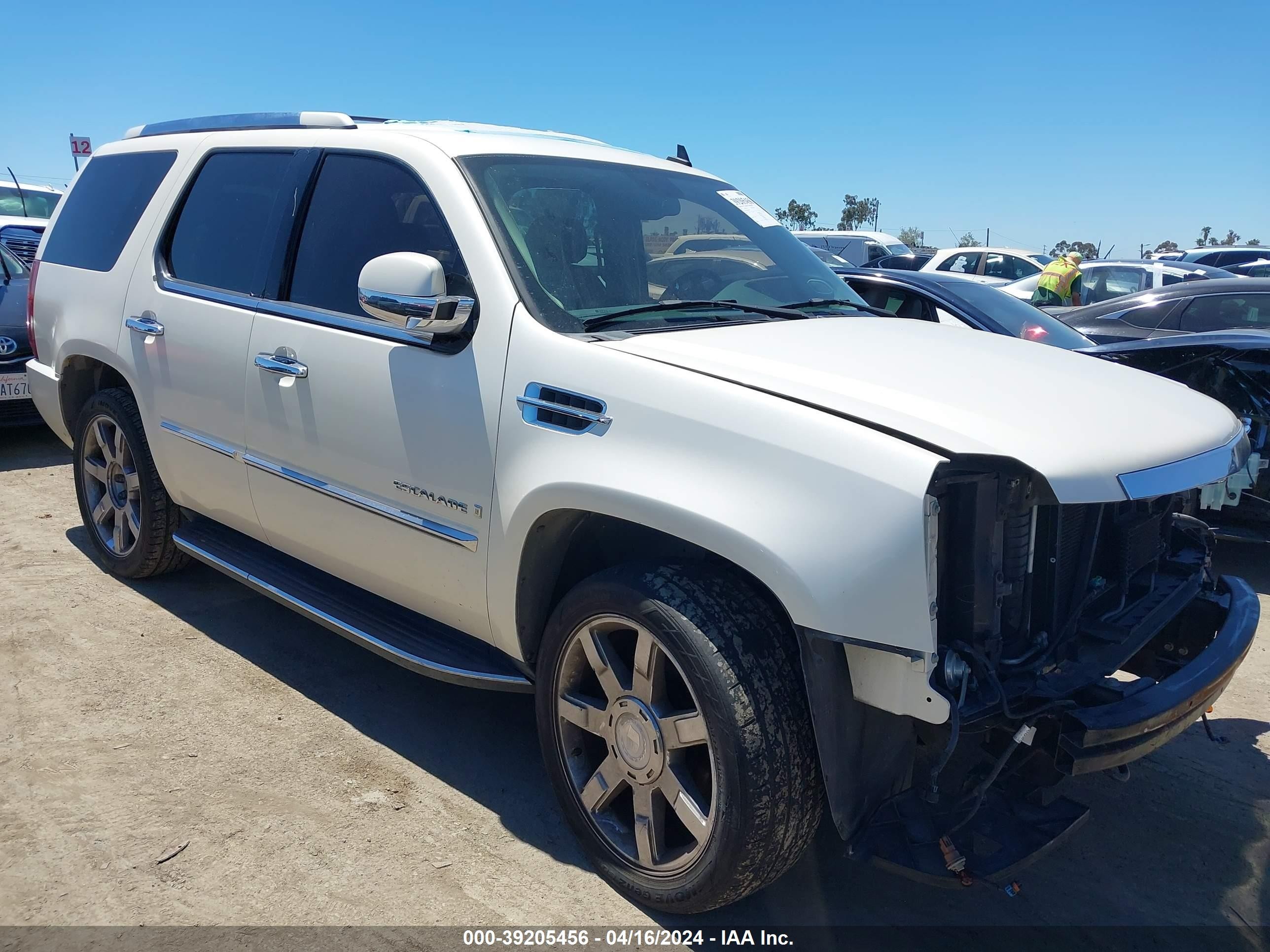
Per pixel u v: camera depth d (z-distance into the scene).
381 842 2.75
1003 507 2.17
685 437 2.27
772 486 2.13
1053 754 2.23
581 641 2.55
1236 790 3.23
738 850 2.20
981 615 2.18
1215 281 7.60
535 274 2.75
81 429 4.44
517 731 3.42
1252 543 5.21
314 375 3.10
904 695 2.03
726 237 3.47
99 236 4.34
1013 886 2.28
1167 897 2.69
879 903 2.62
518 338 2.62
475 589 2.76
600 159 3.39
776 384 2.29
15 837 2.69
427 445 2.78
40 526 5.34
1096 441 2.20
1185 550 3.09
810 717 2.24
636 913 2.51
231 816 2.83
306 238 3.31
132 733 3.25
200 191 3.85
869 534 2.02
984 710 2.13
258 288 3.42
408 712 3.50
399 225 3.04
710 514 2.17
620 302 2.89
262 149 3.64
